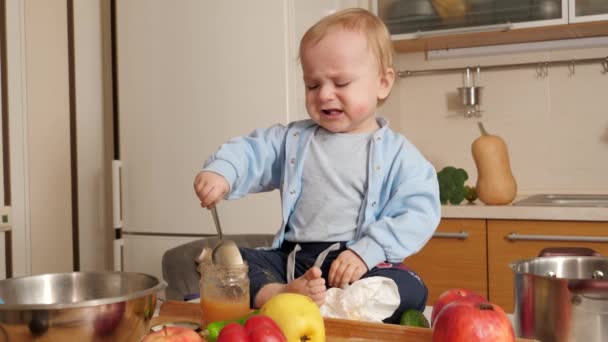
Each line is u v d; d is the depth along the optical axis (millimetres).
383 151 1159
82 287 912
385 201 1146
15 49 2428
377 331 828
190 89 2422
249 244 2014
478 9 2613
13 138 2416
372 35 1148
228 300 874
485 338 711
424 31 2686
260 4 2311
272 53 2303
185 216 2449
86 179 2691
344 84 1127
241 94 2350
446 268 2391
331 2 2656
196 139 2424
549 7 2514
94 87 2721
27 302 879
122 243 2547
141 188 2514
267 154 1225
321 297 901
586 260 928
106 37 2750
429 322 983
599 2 2445
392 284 933
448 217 2385
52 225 2555
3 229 2369
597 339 766
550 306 794
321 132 1212
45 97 2541
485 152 2447
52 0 2574
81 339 729
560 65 2793
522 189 2865
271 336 687
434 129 2986
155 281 854
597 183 2760
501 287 2318
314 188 1166
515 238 2283
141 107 2502
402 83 3029
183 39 2426
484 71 2898
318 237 1142
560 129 2807
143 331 793
